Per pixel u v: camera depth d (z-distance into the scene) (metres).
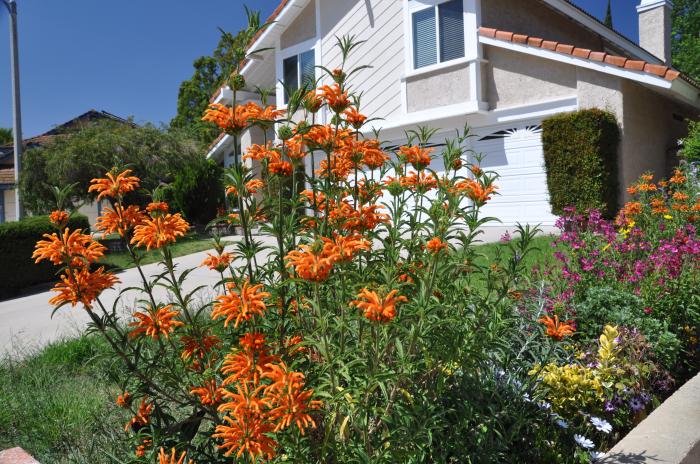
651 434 2.54
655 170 10.27
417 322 1.75
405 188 2.51
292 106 2.10
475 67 10.35
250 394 1.51
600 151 8.70
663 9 14.53
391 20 11.76
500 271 2.32
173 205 17.52
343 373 1.61
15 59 14.03
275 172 2.14
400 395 1.91
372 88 12.17
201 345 1.94
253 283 2.00
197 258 10.50
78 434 2.99
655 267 4.14
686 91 8.91
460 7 10.63
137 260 1.94
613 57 8.71
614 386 3.02
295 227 2.19
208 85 35.16
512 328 2.73
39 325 6.55
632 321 3.60
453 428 2.08
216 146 16.69
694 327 4.07
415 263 2.17
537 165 10.01
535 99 9.96
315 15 13.21
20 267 9.93
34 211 15.07
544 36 12.21
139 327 1.87
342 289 1.76
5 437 3.11
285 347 1.90
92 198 14.79
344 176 2.49
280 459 1.66
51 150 14.87
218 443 2.14
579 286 4.09
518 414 2.33
